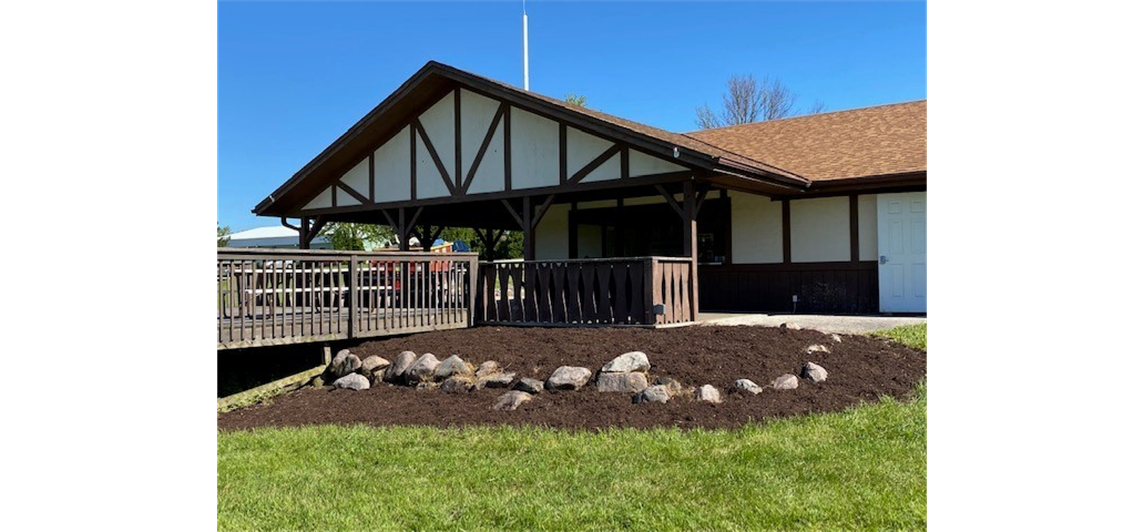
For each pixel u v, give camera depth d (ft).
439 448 17.25
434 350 26.78
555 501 12.89
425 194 44.75
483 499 13.15
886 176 38.70
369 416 21.53
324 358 29.14
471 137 42.80
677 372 21.45
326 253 28.71
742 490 13.03
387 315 30.81
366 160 47.39
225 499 13.66
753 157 48.24
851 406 19.47
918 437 16.08
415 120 45.14
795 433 16.85
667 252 47.85
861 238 41.27
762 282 44.32
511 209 41.09
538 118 39.96
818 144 48.70
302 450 17.61
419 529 11.86
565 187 38.73
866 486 13.00
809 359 23.15
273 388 27.58
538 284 34.12
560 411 19.99
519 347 25.77
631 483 13.71
